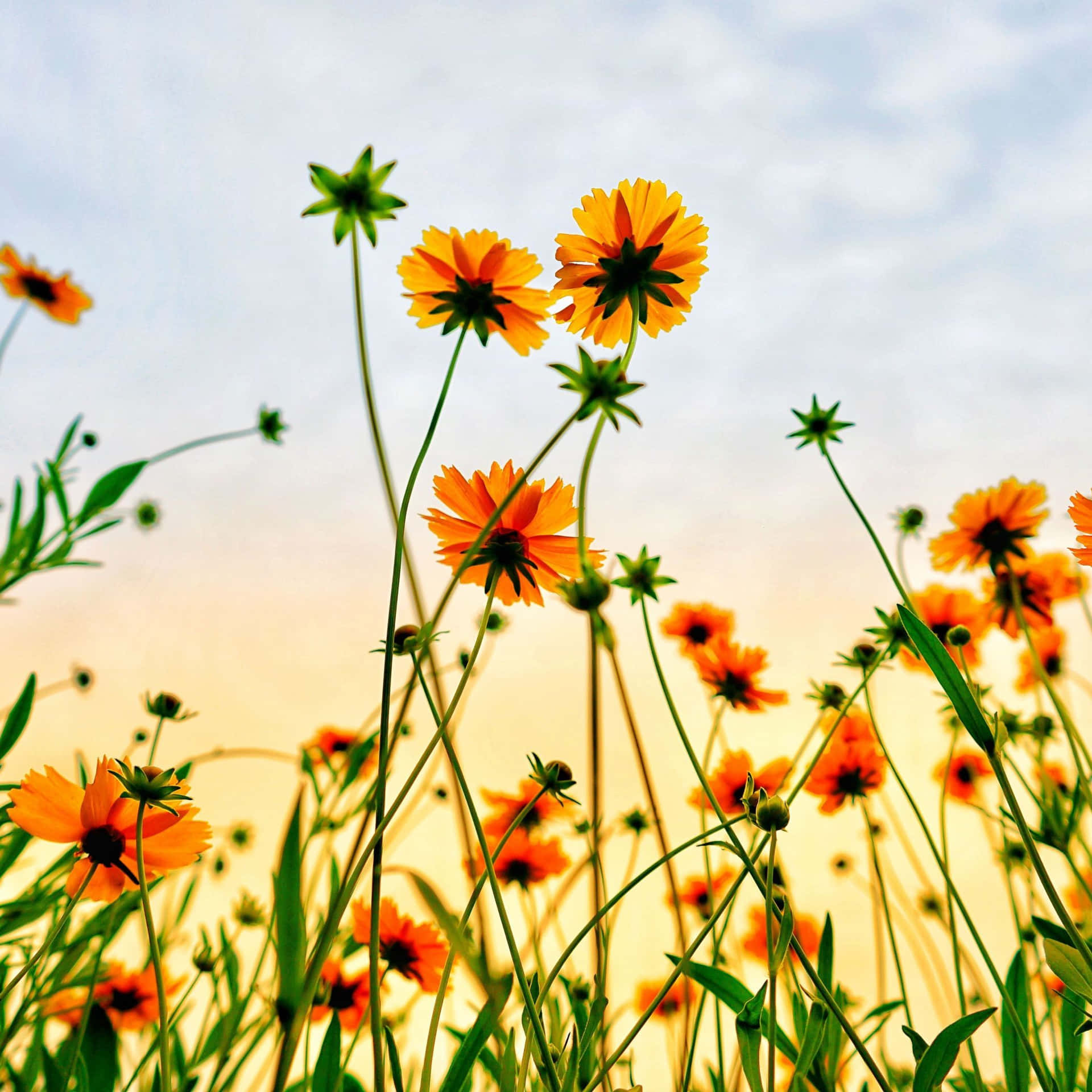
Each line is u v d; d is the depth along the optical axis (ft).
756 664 2.42
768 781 2.35
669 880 2.02
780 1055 2.31
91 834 1.86
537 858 2.53
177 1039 2.17
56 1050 2.18
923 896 2.98
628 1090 1.84
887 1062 2.27
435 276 1.92
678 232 1.96
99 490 2.76
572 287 1.95
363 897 2.27
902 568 2.52
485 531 1.79
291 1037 1.65
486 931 1.89
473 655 1.79
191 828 1.90
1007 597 2.48
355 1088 2.15
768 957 1.78
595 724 1.93
